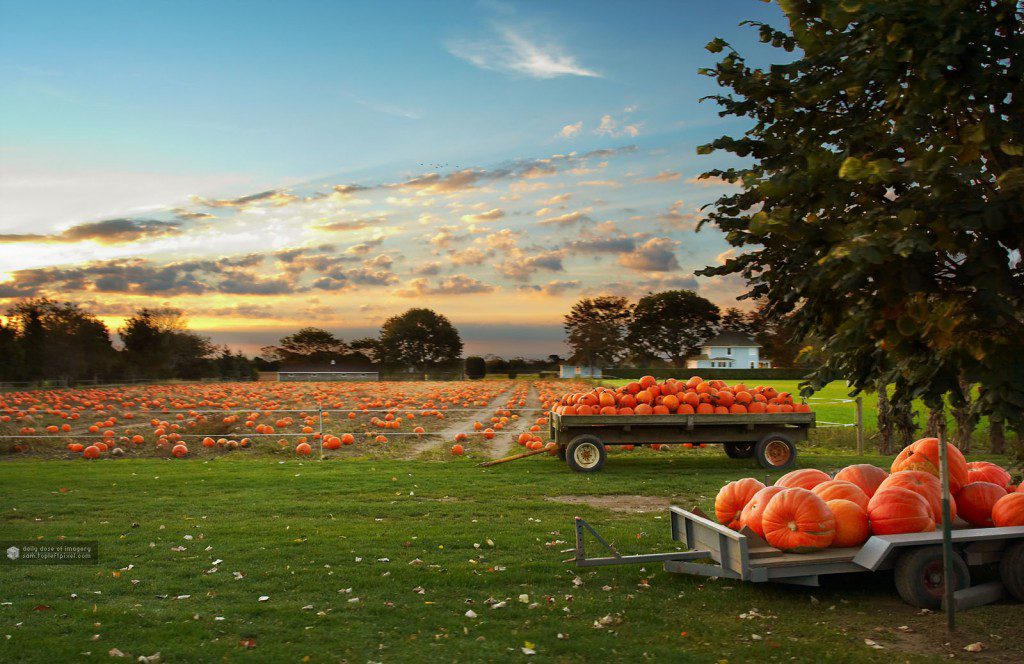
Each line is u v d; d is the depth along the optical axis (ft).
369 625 21.85
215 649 19.92
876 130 18.95
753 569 23.48
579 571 27.45
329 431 85.87
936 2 16.75
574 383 259.80
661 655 19.70
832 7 18.24
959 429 63.52
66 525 35.32
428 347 488.44
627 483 48.73
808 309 19.80
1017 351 16.19
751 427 56.59
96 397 144.56
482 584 25.85
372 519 37.14
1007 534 23.58
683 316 429.79
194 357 326.24
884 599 24.39
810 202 18.58
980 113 17.47
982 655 19.79
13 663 18.85
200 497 43.11
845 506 24.39
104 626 21.54
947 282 16.63
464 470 54.65
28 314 255.91
